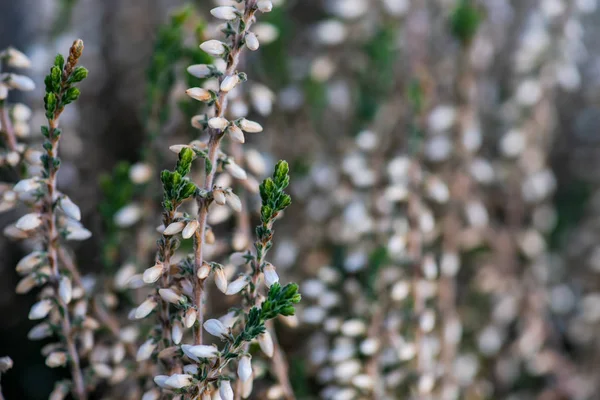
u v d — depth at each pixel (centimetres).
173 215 20
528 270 33
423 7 30
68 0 30
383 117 30
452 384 28
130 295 26
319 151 33
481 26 30
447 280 28
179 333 21
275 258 29
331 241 32
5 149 22
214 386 22
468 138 28
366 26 31
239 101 24
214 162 21
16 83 22
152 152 26
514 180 32
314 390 29
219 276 21
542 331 32
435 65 31
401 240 25
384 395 26
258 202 26
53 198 22
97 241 30
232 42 21
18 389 31
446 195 26
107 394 26
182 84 25
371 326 25
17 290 22
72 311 23
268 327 23
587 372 33
